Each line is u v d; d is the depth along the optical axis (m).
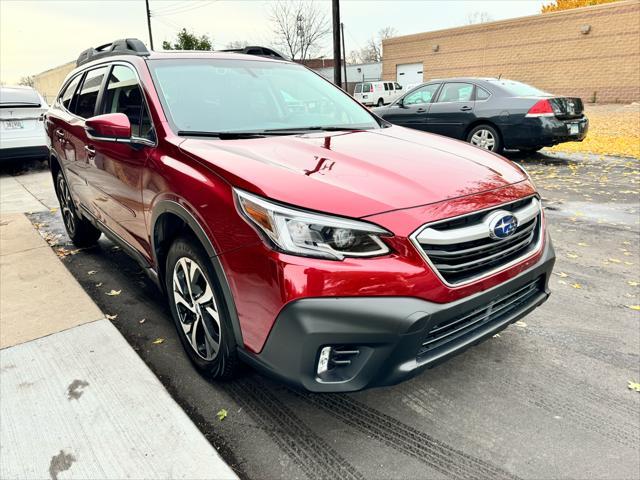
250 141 2.50
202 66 3.10
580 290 3.61
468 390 2.44
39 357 2.66
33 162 10.51
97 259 4.39
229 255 1.98
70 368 2.55
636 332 2.99
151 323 3.17
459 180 2.17
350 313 1.76
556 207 5.90
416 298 1.82
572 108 8.14
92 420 2.16
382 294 1.78
